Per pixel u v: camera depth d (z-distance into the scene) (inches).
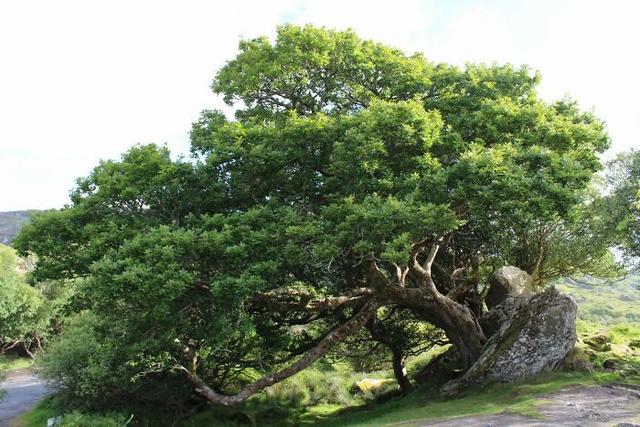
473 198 539.2
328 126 609.0
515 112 632.4
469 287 869.8
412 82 694.5
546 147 621.9
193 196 618.2
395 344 935.0
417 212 500.1
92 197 626.2
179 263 529.0
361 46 737.6
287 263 566.6
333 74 738.2
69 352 788.0
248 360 848.3
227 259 546.9
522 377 632.4
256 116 741.9
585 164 639.8
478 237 781.9
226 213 630.5
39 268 612.4
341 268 706.8
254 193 644.1
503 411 485.4
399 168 589.6
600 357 722.2
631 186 788.6
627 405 472.1
